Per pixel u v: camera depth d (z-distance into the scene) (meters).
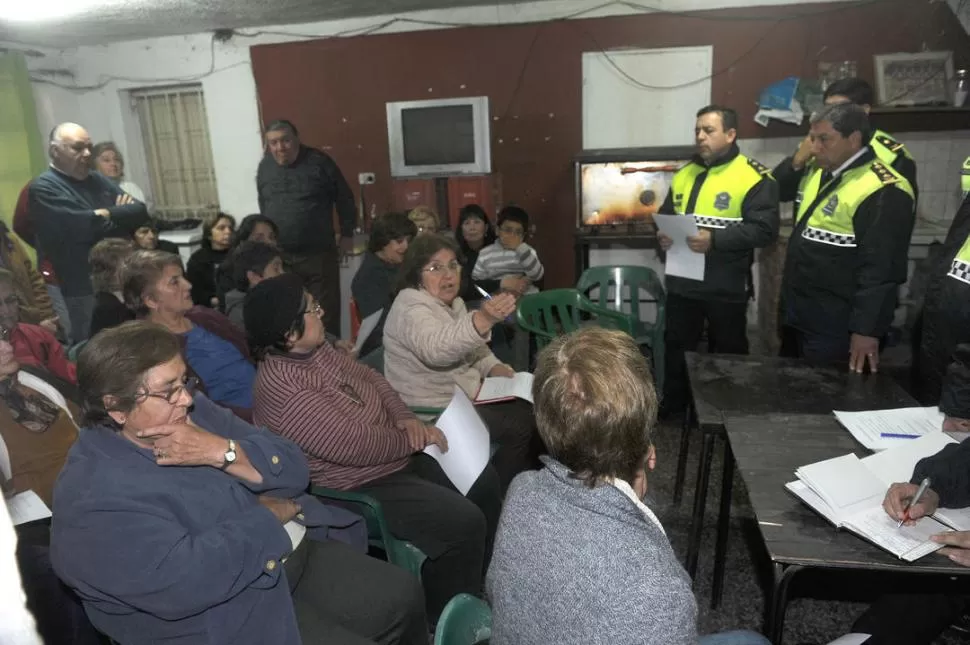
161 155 5.69
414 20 4.78
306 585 1.64
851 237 2.46
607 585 0.90
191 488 1.42
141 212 3.76
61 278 3.52
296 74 5.09
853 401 2.00
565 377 1.01
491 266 3.82
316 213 4.29
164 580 1.25
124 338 1.34
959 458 1.40
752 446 1.74
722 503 2.12
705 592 2.27
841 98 3.04
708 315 3.36
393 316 2.43
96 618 1.33
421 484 2.01
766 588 2.27
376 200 5.23
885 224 2.33
